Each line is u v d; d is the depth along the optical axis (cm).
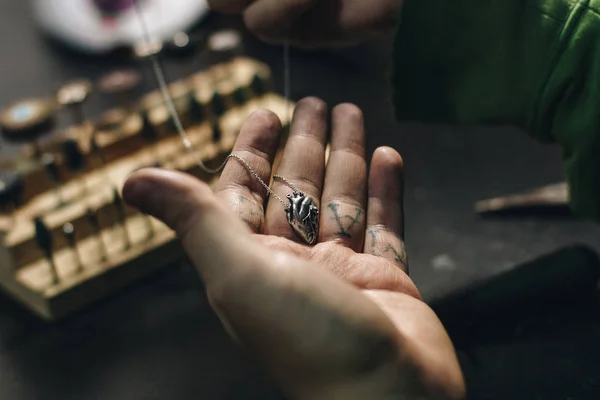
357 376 40
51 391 54
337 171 49
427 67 54
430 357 41
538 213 63
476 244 61
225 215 40
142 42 79
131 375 55
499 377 52
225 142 66
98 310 59
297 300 39
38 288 57
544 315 55
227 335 57
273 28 57
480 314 54
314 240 48
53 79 78
